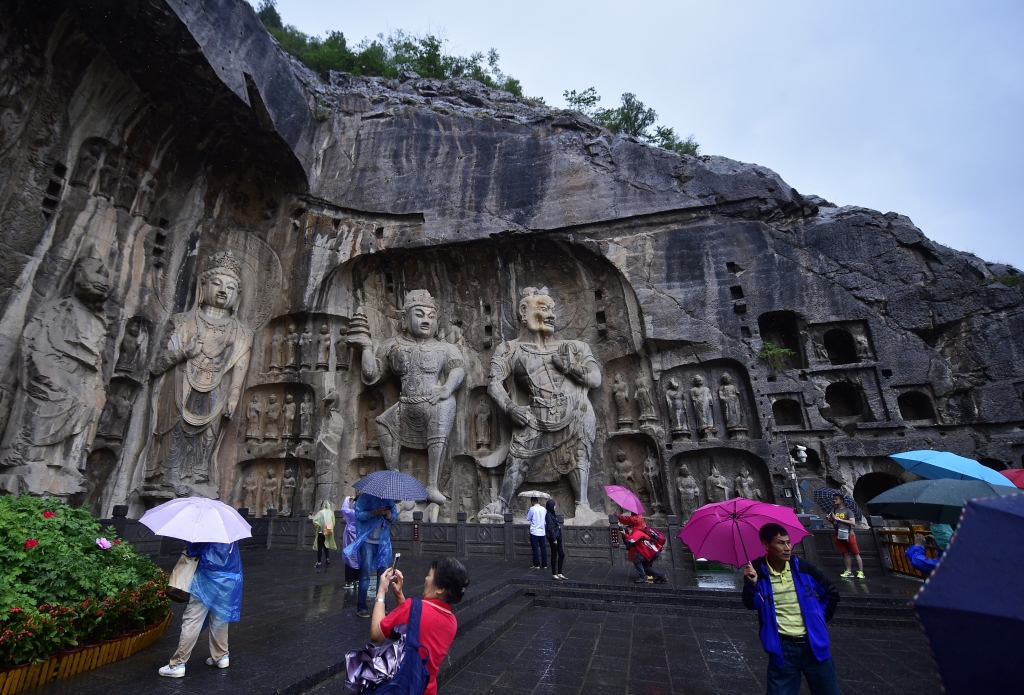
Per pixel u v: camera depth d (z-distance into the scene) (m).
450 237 18.06
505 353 17.42
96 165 14.66
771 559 3.82
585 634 7.09
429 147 19.45
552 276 18.59
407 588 8.80
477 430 17.59
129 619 5.18
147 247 15.99
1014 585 2.08
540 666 5.77
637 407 16.72
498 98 23.02
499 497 16.25
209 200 17.70
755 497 14.81
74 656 4.50
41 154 13.33
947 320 14.94
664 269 16.80
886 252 15.78
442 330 18.92
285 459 17.20
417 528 13.48
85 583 4.84
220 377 16.36
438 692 4.97
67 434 12.70
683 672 5.61
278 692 4.20
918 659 6.14
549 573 10.53
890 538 10.65
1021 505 2.29
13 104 12.44
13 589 4.37
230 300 16.95
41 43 12.66
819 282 15.91
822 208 17.67
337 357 18.25
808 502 14.30
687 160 17.69
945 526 7.96
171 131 15.88
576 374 16.50
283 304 17.98
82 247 14.16
